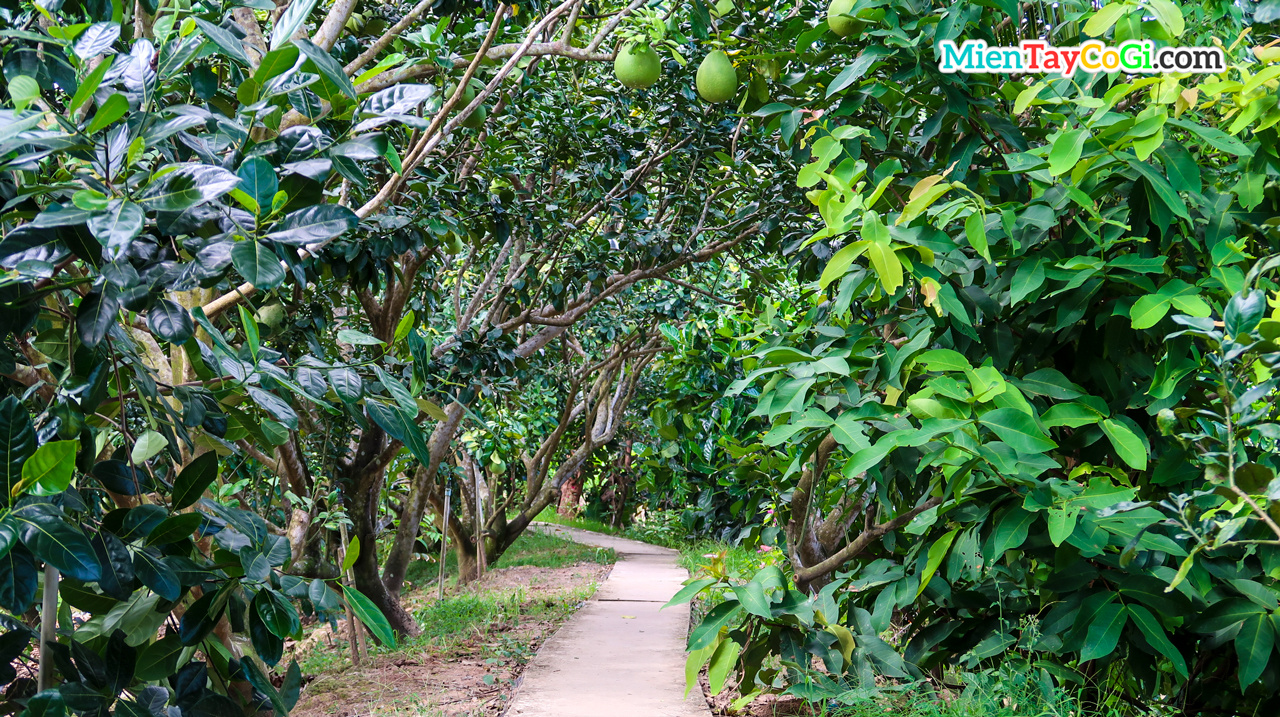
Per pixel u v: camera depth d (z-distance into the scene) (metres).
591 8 4.45
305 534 5.58
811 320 4.26
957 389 2.66
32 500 1.50
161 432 1.89
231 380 2.09
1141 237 2.76
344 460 6.96
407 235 4.95
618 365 11.79
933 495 3.57
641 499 19.34
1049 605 3.34
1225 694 3.13
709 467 9.48
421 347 2.45
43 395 2.18
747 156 6.22
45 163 1.61
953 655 3.74
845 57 3.55
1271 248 2.81
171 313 1.54
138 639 1.84
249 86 1.65
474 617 8.11
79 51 1.52
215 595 1.77
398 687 5.82
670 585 10.62
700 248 8.30
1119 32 2.63
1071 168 2.58
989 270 3.15
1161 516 2.52
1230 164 3.17
